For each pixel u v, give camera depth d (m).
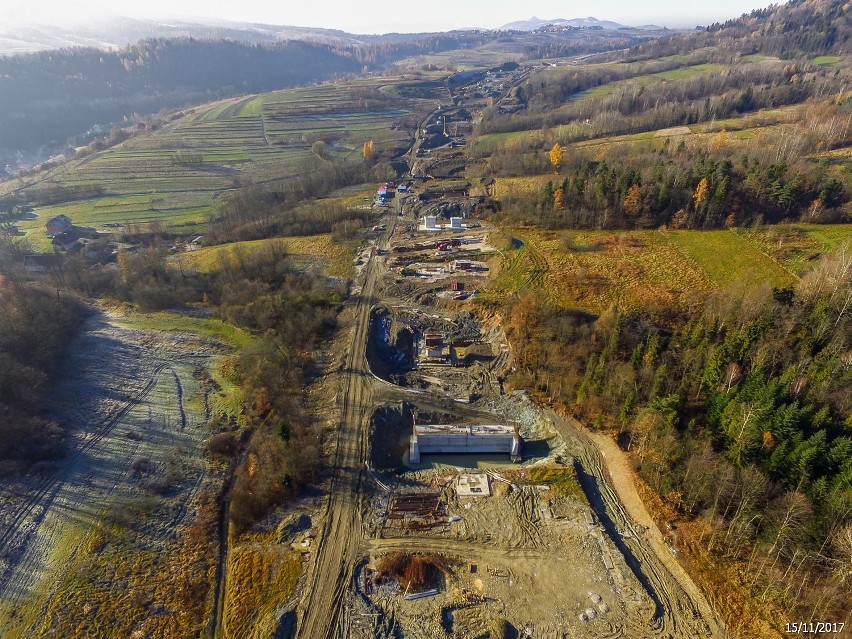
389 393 78.38
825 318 61.94
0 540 55.81
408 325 94.94
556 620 46.84
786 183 101.94
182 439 70.88
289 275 108.81
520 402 76.06
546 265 100.25
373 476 63.88
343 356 86.94
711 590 48.38
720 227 105.88
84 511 59.44
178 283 111.00
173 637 46.56
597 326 77.94
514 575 51.22
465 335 91.81
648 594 48.41
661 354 69.19
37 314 90.44
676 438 59.00
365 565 52.84
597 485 61.16
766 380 60.97
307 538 55.84
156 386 82.31
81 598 49.50
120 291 110.38
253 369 80.94
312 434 69.88
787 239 96.25
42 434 70.50
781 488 51.06
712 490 53.44
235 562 53.50
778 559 48.72
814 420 51.66
